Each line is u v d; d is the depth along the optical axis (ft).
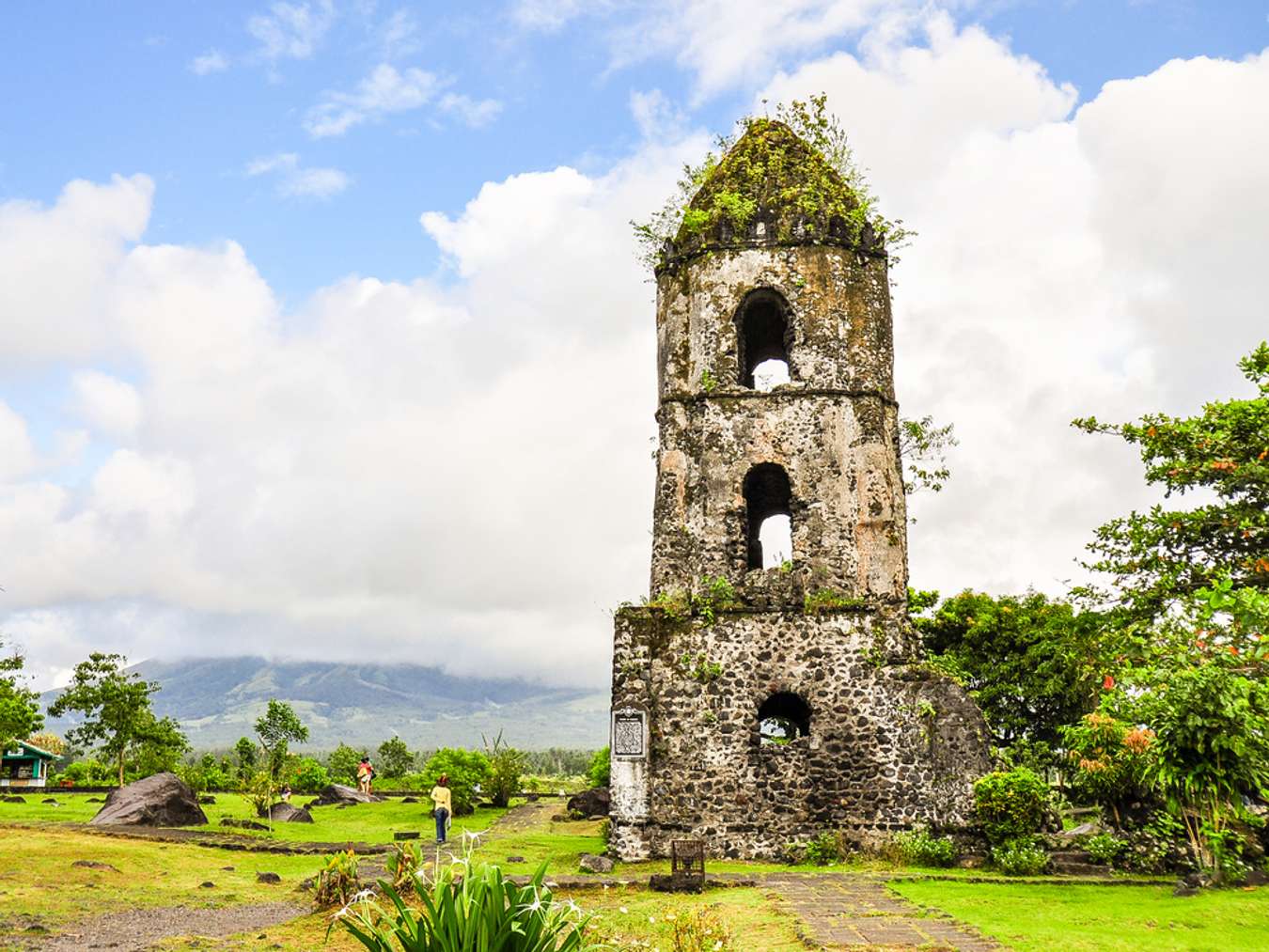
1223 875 48.83
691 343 77.25
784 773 67.10
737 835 66.18
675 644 69.92
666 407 76.28
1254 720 45.96
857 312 76.54
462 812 108.17
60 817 85.76
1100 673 88.84
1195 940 36.63
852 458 73.36
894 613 70.18
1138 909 44.21
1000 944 37.11
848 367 75.15
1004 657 108.47
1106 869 57.16
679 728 68.39
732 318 76.59
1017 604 111.65
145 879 55.31
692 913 41.68
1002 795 61.52
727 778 67.26
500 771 117.19
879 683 67.97
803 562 71.51
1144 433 77.20
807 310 76.07
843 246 77.51
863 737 67.15
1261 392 75.20
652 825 66.74
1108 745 58.23
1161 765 47.98
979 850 63.52
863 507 72.38
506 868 61.57
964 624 111.96
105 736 157.28
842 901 48.14
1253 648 47.34
